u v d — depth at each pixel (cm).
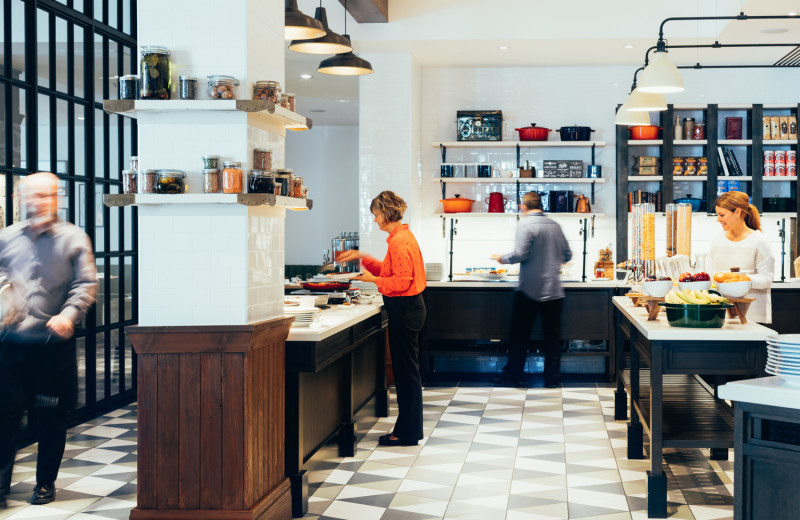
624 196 820
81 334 606
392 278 511
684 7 721
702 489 433
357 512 397
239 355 342
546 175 830
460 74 862
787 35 716
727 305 384
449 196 865
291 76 930
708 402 483
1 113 516
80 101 602
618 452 513
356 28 754
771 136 812
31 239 404
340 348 468
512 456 505
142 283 356
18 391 400
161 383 346
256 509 346
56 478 426
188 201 342
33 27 539
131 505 411
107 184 645
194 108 343
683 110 844
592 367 836
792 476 230
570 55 804
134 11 686
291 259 1445
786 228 830
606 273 807
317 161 1434
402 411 529
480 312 789
